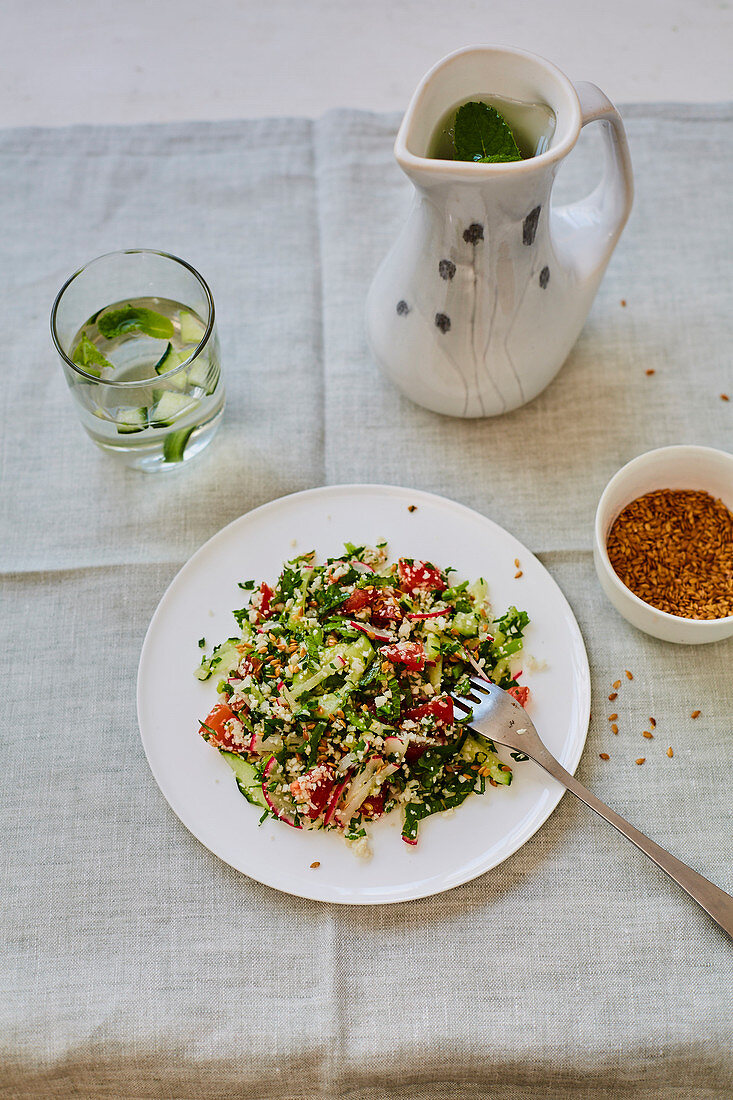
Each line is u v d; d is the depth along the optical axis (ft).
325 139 2.77
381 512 2.37
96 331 2.42
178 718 2.23
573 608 2.33
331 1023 2.05
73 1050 2.05
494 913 2.11
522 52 2.06
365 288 2.63
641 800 2.19
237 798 2.16
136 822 2.19
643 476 2.31
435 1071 2.05
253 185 2.73
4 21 3.07
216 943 2.10
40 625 2.34
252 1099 2.09
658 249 2.64
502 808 2.14
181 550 2.40
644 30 3.03
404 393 2.47
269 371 2.56
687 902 2.11
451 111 2.14
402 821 2.14
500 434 2.49
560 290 2.27
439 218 2.10
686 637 2.21
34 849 2.18
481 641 2.25
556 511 2.42
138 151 2.76
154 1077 2.06
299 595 2.27
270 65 3.01
